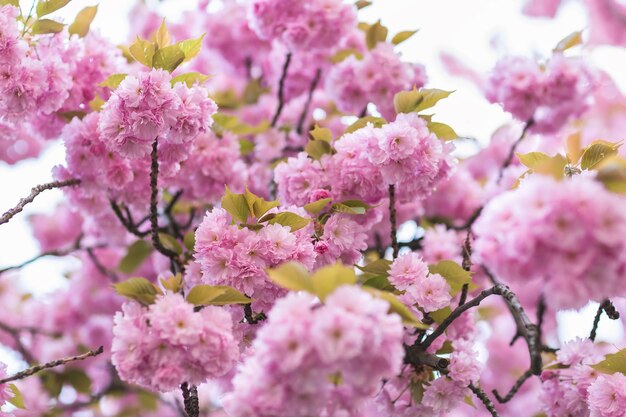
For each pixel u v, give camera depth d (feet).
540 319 7.24
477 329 8.22
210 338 7.00
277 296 7.39
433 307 7.46
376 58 8.67
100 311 10.20
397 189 7.84
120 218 8.34
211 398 10.39
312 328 6.57
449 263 7.63
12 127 8.32
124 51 8.55
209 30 9.80
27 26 8.05
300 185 7.86
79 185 8.16
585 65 8.79
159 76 7.51
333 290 6.75
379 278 7.53
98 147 8.02
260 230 7.43
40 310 10.44
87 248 9.48
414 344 7.47
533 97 8.69
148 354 6.99
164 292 7.14
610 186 6.88
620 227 6.57
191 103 7.58
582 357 7.76
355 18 8.75
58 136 8.34
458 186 9.15
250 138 9.34
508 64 8.73
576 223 6.58
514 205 6.70
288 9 8.70
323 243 7.56
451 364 7.40
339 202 7.81
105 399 10.13
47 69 7.95
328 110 9.66
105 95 8.23
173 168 8.09
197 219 9.07
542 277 6.72
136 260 9.30
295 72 9.64
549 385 7.76
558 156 7.10
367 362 6.64
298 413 6.68
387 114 8.75
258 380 6.68
